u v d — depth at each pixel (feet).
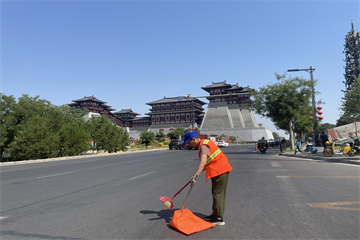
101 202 19.20
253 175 32.22
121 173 36.14
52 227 13.73
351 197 19.70
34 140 69.00
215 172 13.73
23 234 12.72
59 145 77.87
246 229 13.20
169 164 48.98
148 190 23.62
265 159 58.54
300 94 87.10
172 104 367.25
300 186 24.34
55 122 85.66
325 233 12.49
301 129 155.12
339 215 15.31
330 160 50.78
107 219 15.10
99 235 12.55
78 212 16.57
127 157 71.82
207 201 19.25
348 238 11.85
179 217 13.52
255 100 93.50
